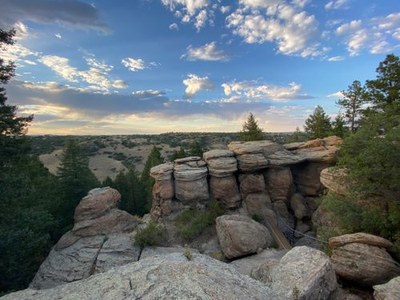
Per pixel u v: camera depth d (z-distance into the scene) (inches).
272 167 1363.2
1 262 741.3
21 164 975.6
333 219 864.3
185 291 141.0
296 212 1307.8
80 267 911.0
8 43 810.2
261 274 513.3
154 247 1030.4
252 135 1935.3
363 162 743.1
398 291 406.3
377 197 732.0
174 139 6914.4
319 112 1918.1
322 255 471.5
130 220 1202.6
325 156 1307.8
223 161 1336.1
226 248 978.1
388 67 1320.1
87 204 1153.4
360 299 537.6
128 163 4825.3
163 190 1328.7
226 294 148.0
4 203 743.1
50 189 1370.6
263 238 1010.1
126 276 168.4
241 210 1302.9
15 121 816.3
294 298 362.6
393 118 780.0
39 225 952.9
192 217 1243.8
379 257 569.0
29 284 888.9
